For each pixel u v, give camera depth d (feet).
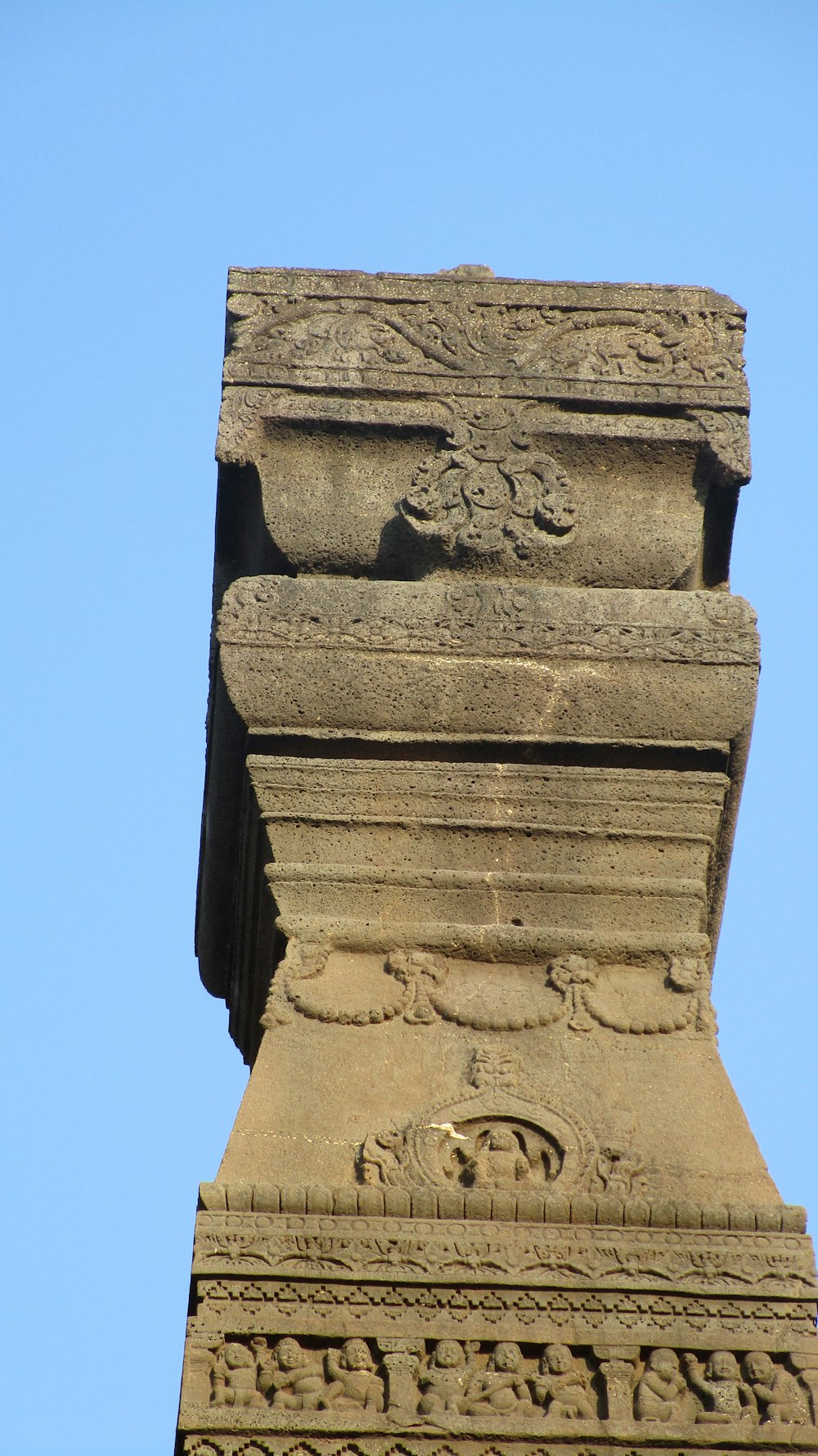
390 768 105.29
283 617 107.55
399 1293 89.30
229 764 108.17
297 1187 91.56
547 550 110.63
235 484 113.19
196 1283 89.61
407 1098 95.76
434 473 111.86
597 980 100.53
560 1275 89.86
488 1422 86.22
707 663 107.45
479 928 101.40
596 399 114.01
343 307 116.16
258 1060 96.78
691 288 117.80
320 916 101.76
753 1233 91.56
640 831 104.53
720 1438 86.28
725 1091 96.73
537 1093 95.91
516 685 106.52
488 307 116.47
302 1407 86.38
